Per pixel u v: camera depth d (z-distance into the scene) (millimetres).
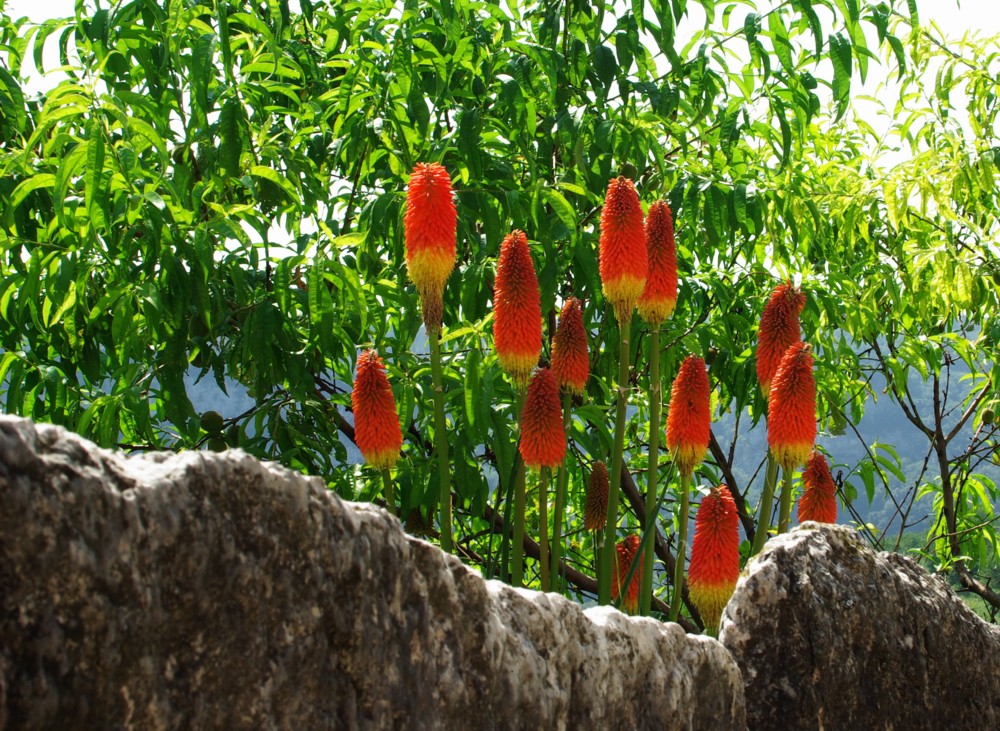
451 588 1811
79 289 3730
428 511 4281
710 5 4809
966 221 5539
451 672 1773
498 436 3875
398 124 4480
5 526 1198
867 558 2754
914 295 5473
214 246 4027
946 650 2895
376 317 4422
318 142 5078
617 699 2135
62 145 3707
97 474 1316
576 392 3375
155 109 4094
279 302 3953
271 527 1522
